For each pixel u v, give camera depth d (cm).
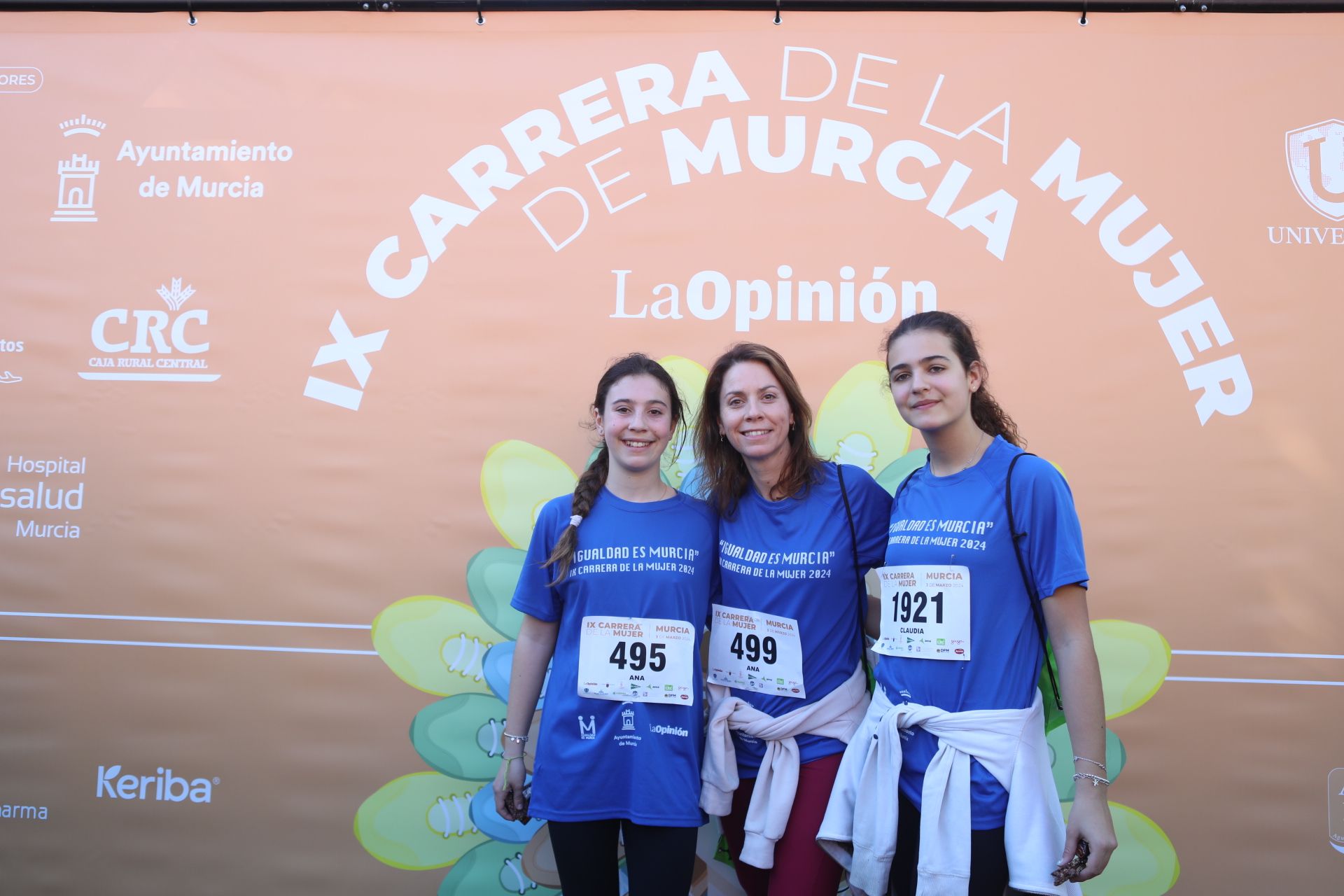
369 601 252
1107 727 239
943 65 257
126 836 250
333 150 263
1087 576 170
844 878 236
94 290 263
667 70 261
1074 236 251
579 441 253
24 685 254
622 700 192
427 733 249
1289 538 241
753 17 261
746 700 198
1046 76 255
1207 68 253
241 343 260
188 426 259
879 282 253
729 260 255
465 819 246
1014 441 197
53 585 256
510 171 261
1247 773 237
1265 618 240
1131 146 252
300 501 255
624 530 200
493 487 254
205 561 255
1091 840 160
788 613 194
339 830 248
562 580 202
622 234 257
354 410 257
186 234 263
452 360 257
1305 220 249
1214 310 248
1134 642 241
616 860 197
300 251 261
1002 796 169
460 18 265
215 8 267
